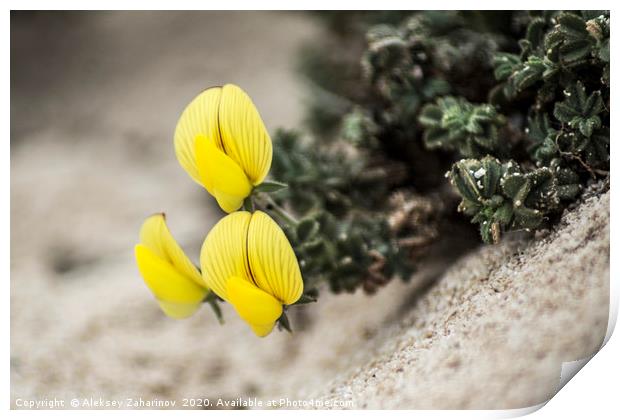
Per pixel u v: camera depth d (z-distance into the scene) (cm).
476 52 27
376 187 28
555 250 23
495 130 24
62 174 41
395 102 27
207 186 23
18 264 34
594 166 23
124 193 39
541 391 23
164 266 23
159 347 29
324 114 31
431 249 27
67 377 28
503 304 23
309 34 40
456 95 26
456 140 25
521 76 23
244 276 23
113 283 32
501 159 24
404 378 23
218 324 30
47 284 32
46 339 29
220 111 23
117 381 27
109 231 36
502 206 23
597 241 23
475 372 23
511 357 23
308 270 25
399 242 26
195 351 29
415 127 27
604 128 23
